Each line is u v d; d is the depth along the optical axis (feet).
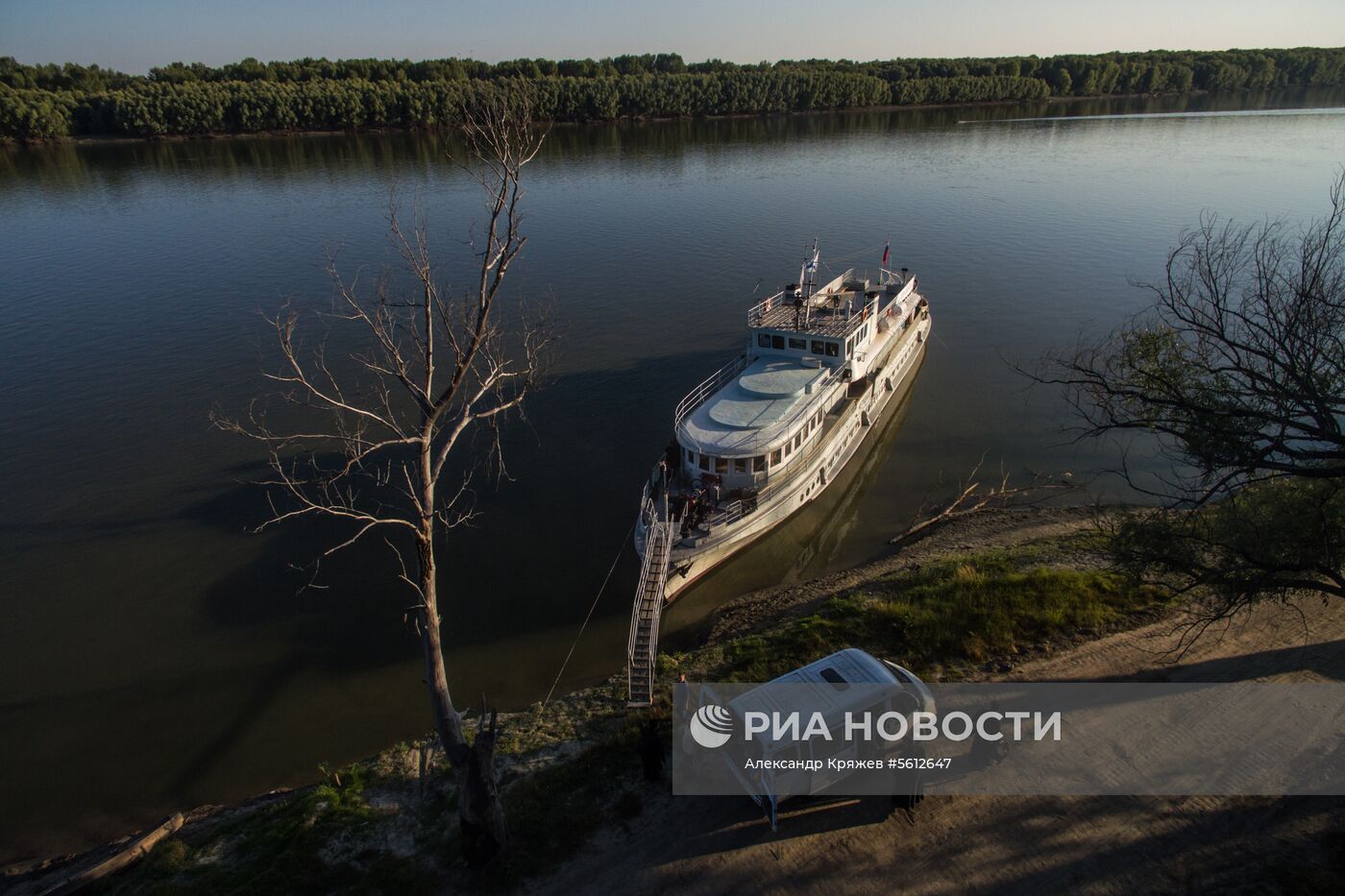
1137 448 145.38
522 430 152.97
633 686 83.46
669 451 121.19
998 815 61.26
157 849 67.31
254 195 358.64
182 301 225.56
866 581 107.65
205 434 152.97
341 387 171.94
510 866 59.31
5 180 395.55
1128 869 56.34
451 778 71.20
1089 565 100.63
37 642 101.55
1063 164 428.15
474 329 70.13
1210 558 76.74
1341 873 54.24
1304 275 60.03
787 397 124.36
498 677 94.99
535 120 588.09
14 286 238.89
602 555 116.47
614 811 64.23
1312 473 54.13
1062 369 175.42
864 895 55.72
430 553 56.08
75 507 130.00
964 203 339.16
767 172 422.82
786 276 244.22
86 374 179.73
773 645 87.66
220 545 120.06
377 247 273.95
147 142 514.27
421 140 524.11
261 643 101.09
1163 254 250.98
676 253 271.69
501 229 299.58
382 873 60.08
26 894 68.54
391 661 98.02
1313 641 78.43
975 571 99.66
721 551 112.06
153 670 97.04
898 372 166.20
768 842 60.18
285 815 69.21
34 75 566.77
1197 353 64.49
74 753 86.17
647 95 611.47
